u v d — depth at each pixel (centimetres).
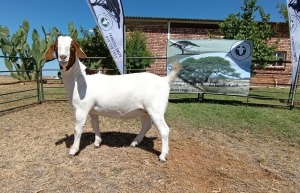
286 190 414
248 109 971
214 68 1053
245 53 1041
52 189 376
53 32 1447
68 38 414
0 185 383
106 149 498
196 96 1226
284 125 782
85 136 572
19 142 542
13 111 812
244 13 1503
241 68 1050
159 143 545
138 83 439
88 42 1617
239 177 441
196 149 548
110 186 384
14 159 462
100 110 455
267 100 1203
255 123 790
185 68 1054
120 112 452
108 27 829
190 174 430
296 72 1002
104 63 1605
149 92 432
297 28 961
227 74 1055
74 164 441
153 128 650
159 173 420
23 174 413
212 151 547
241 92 1063
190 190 386
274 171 481
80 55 442
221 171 455
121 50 848
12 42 1419
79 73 445
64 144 525
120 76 459
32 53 1371
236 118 838
